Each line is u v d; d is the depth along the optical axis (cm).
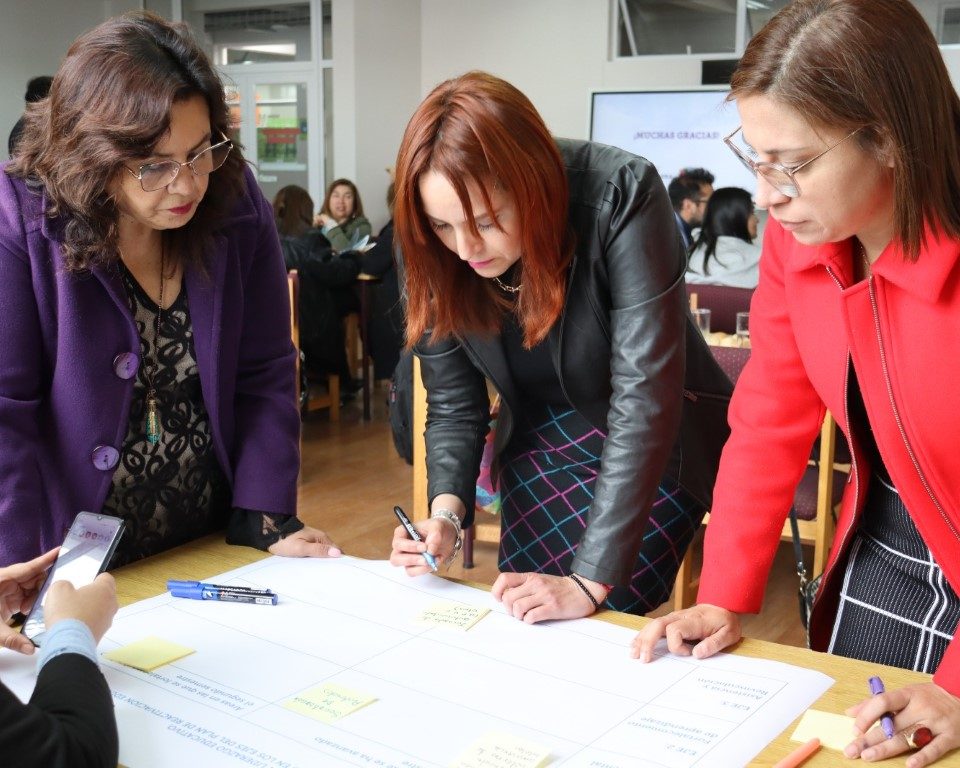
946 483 121
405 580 149
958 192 109
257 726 107
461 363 171
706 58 734
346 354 618
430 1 861
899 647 138
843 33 102
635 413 148
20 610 133
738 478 139
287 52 916
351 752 101
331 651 125
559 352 160
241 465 161
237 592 140
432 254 151
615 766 99
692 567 347
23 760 81
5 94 859
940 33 652
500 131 133
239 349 164
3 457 137
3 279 135
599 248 151
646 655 123
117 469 149
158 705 111
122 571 150
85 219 131
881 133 104
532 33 808
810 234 111
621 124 641
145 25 129
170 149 127
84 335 140
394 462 517
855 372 127
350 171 832
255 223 157
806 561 373
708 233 620
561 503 179
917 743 102
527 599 136
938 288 113
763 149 108
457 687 116
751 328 143
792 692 115
